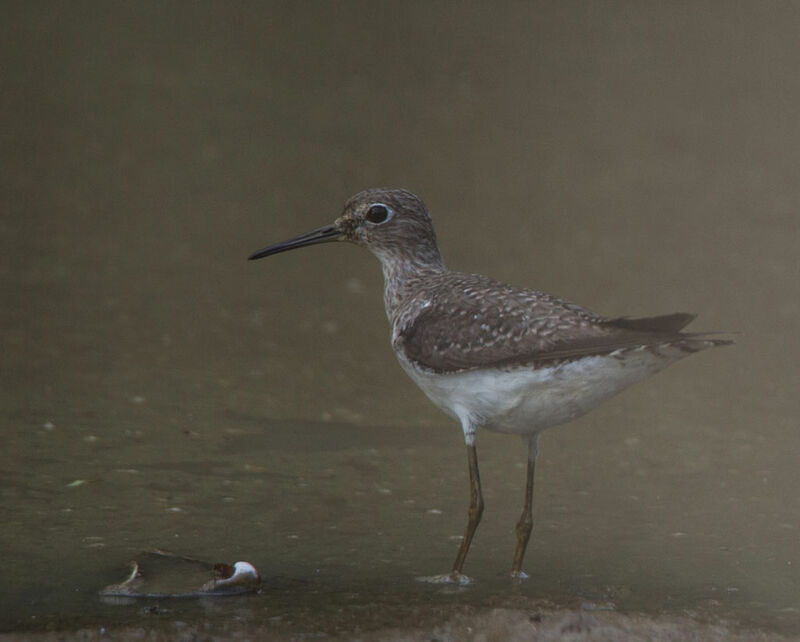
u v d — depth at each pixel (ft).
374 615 26.78
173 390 42.57
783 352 48.60
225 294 53.62
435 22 106.22
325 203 66.13
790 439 40.19
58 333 47.42
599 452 38.91
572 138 80.33
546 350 27.45
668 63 96.84
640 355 26.91
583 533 32.60
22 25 96.63
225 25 101.60
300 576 29.32
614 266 58.03
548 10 110.93
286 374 44.93
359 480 35.86
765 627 26.66
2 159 69.67
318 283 56.24
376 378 45.19
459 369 28.73
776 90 90.43
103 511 32.78
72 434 38.17
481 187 70.38
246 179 69.62
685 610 27.45
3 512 32.37
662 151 78.02
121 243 58.95
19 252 56.54
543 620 26.43
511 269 56.75
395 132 79.97
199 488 34.68
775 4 112.57
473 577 29.55
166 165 71.15
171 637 25.46
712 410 42.88
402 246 33.68
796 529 32.94
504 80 92.32
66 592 27.91
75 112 79.10
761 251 61.11
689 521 33.50
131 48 93.66
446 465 37.37
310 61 94.02
